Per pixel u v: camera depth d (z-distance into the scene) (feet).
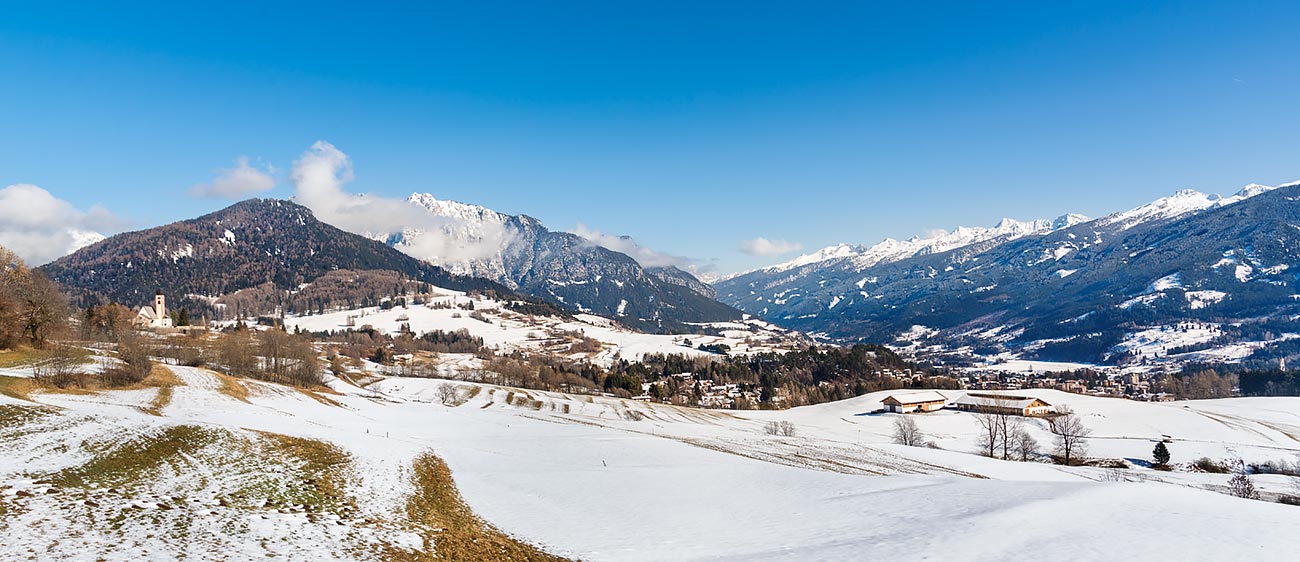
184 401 255.91
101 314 581.53
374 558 88.33
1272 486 299.38
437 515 121.90
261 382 373.81
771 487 169.17
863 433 504.84
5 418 135.64
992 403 604.08
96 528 80.07
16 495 87.66
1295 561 88.48
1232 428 507.71
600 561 103.04
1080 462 384.68
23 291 344.90
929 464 288.30
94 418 148.56
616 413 542.57
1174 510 118.83
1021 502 131.75
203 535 84.38
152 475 114.01
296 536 91.35
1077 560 90.89
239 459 137.69
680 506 146.72
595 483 172.14
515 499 148.66
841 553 102.68
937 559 95.35
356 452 168.66
